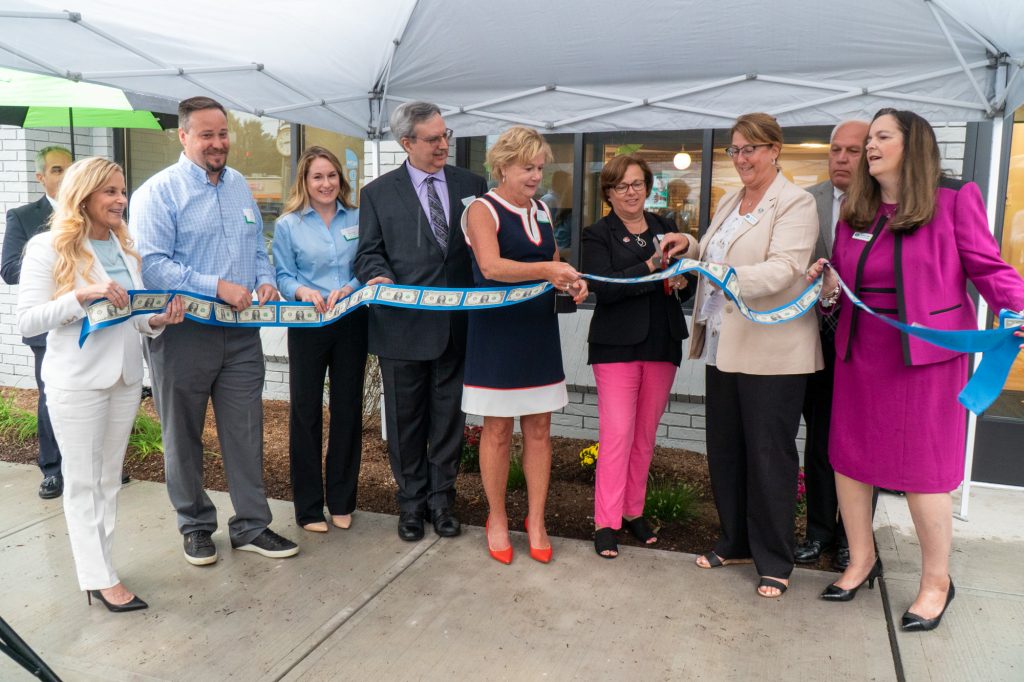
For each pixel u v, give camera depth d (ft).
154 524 13.47
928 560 10.17
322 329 12.78
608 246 11.97
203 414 11.94
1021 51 11.65
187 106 11.33
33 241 9.84
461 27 13.35
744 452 11.56
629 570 11.83
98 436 10.25
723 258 11.06
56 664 9.36
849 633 10.05
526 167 11.07
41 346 14.46
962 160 15.06
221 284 11.41
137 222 11.22
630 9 12.42
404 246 12.51
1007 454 15.39
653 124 14.28
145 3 10.55
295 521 13.64
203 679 9.11
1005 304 9.16
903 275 9.65
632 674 9.18
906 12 11.71
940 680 9.03
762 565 11.12
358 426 13.34
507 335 11.49
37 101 14.05
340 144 20.95
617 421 12.05
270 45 12.51
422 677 9.14
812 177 16.63
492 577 11.60
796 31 12.39
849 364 10.35
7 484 15.44
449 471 13.19
